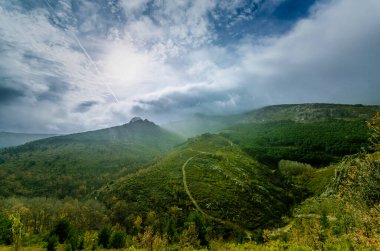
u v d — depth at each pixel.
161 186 167.75
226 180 178.12
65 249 67.38
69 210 144.00
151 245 65.00
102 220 133.62
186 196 151.75
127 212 140.12
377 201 19.66
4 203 160.88
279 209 158.88
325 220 77.69
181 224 124.12
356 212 20.72
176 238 79.62
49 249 67.94
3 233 75.00
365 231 19.77
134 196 157.75
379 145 20.20
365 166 20.61
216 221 128.12
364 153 21.31
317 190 192.25
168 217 129.50
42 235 92.38
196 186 165.25
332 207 90.25
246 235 118.44
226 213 136.75
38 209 147.25
